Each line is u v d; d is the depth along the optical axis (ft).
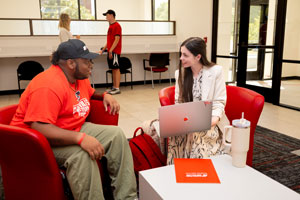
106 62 21.06
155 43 21.75
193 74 6.39
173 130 4.95
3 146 4.47
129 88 20.76
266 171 7.38
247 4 15.80
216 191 3.81
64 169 4.98
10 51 17.80
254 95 6.03
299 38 12.90
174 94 7.22
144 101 16.10
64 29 15.87
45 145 4.22
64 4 27.20
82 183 4.70
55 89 4.78
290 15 13.26
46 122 4.62
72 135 4.73
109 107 6.06
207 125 5.23
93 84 20.48
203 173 4.29
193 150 5.67
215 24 18.65
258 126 11.16
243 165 4.52
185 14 21.43
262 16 14.89
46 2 26.53
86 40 19.49
